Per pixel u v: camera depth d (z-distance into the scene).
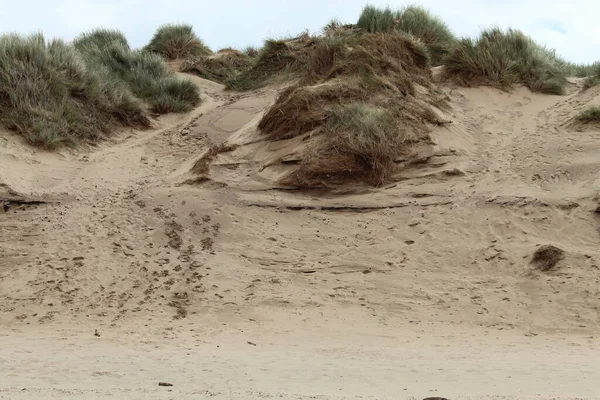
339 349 10.14
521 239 13.58
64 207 15.25
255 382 7.83
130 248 13.89
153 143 19.50
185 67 28.05
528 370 8.62
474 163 15.82
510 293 12.45
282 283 12.86
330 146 15.80
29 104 18.05
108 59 24.59
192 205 15.06
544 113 17.77
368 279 12.98
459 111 17.95
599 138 16.03
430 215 14.43
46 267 13.25
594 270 12.71
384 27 23.02
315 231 14.34
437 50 22.30
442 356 9.63
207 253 13.74
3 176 15.59
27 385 7.43
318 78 18.86
